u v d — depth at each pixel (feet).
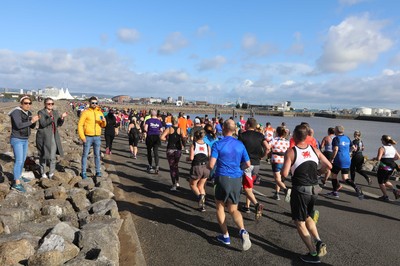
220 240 17.89
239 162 16.90
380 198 28.27
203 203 23.12
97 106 28.71
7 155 32.58
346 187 33.27
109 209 19.39
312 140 25.18
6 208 18.13
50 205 19.60
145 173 36.09
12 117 22.06
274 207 24.71
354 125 345.72
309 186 15.49
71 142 51.65
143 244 17.47
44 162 27.07
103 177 28.81
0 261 12.87
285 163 15.76
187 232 19.21
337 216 23.31
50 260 12.76
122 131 99.76
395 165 27.81
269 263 15.69
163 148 59.82
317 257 15.70
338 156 28.12
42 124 25.75
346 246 17.94
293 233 19.47
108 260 13.07
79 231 15.28
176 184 28.58
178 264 15.39
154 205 24.12
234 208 17.12
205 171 23.08
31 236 15.29
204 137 23.82
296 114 552.00
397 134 218.18
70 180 27.27
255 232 19.53
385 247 17.92
